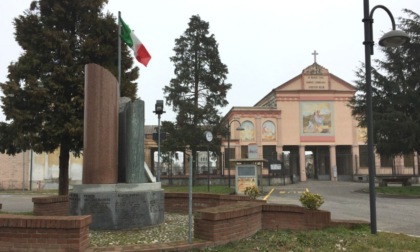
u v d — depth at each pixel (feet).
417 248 25.14
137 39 47.85
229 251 23.21
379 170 164.66
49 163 144.15
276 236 28.22
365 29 31.96
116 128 33.06
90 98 32.19
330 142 168.25
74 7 56.95
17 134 52.80
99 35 57.52
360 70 109.91
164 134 71.67
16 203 76.43
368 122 31.32
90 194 30.76
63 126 52.49
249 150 104.73
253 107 169.07
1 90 53.11
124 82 58.75
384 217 48.37
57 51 54.65
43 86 52.75
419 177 137.80
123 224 30.68
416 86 99.55
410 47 100.17
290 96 169.48
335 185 129.08
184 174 140.46
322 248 24.61
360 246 25.14
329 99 170.30
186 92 128.47
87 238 22.26
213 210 26.05
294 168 173.37
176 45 130.62
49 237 21.01
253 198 45.62
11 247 21.17
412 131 95.50
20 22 55.21
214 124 125.29
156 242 26.25
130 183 32.17
